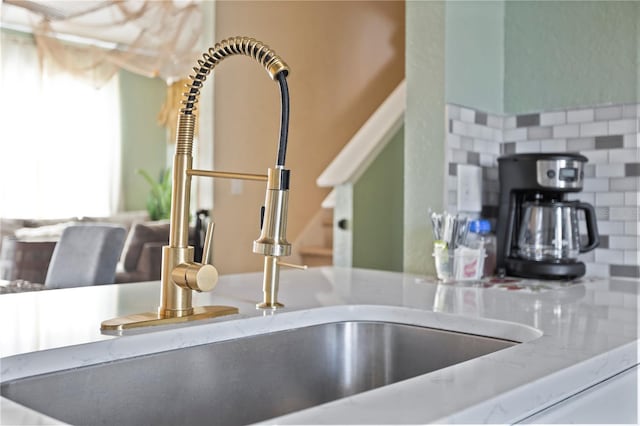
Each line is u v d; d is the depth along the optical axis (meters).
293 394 1.16
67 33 5.14
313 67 4.90
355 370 1.25
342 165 3.20
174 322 1.05
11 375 0.80
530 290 1.58
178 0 4.79
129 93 7.38
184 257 1.09
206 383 1.03
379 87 5.40
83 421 0.88
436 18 1.96
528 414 0.74
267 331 1.12
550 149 2.07
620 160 1.93
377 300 1.34
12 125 6.23
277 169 1.14
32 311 1.16
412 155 2.03
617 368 0.93
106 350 0.91
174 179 1.10
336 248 3.23
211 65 1.12
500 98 2.17
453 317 1.19
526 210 1.86
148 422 0.95
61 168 6.62
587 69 1.99
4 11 5.46
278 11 4.74
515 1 2.15
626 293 1.54
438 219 1.74
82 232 3.14
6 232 6.00
